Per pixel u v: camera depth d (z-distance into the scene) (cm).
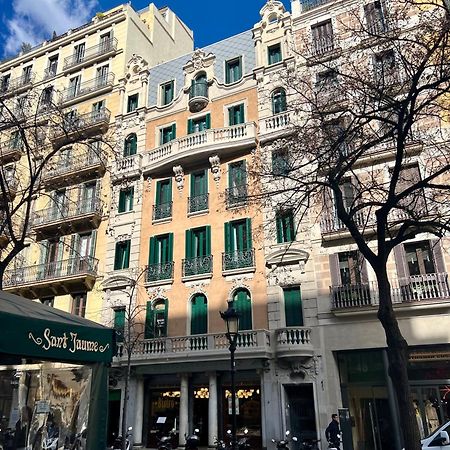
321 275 1964
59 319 665
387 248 1004
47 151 2941
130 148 2789
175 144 2512
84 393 806
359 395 1791
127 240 2534
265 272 2094
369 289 1828
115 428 2173
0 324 548
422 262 1828
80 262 2564
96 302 2480
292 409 1884
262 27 2573
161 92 2833
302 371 1855
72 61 3319
